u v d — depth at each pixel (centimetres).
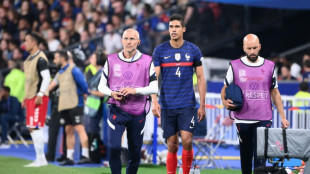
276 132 2644
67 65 3966
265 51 6769
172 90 2830
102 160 4212
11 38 7769
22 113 5331
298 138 2638
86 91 3966
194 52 2844
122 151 3875
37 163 3888
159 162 3978
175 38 2809
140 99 2705
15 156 4497
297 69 6047
